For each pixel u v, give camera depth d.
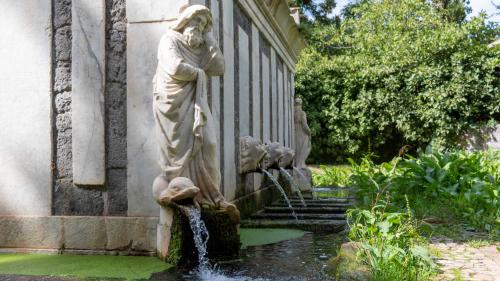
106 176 4.23
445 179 7.00
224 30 5.49
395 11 17.50
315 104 16.22
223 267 3.55
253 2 7.07
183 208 3.67
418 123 15.14
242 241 4.57
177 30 3.91
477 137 14.42
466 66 14.41
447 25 15.70
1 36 4.44
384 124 15.35
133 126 4.19
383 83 15.33
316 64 16.48
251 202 6.55
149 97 4.16
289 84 10.94
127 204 4.19
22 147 4.38
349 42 18.41
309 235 4.91
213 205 3.89
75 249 4.24
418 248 3.41
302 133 10.88
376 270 3.07
